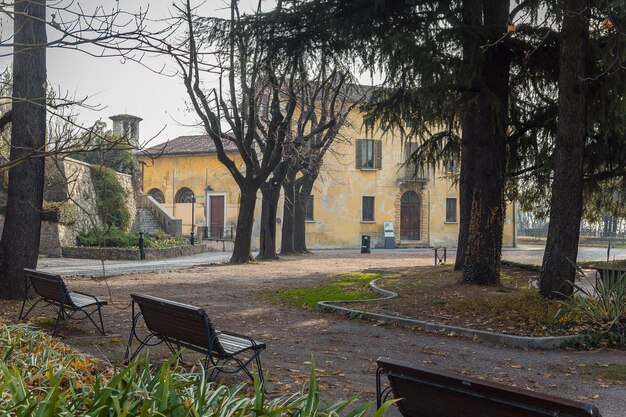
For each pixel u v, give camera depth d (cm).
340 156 4350
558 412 286
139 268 2364
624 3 1206
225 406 327
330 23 1495
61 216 2853
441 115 1444
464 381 325
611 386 720
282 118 2431
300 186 3416
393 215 4528
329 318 1196
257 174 2577
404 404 390
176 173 4462
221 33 1669
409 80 1366
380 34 1503
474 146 1526
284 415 342
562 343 935
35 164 1237
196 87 2391
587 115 1334
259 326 1101
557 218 1201
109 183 3366
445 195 4688
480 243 1518
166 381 308
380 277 1870
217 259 3078
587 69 1296
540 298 1176
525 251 4241
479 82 1365
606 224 6488
